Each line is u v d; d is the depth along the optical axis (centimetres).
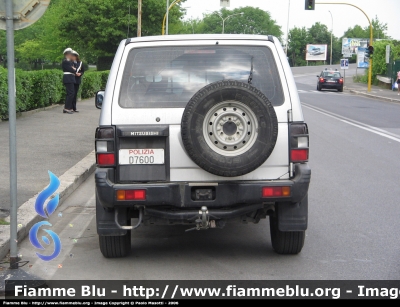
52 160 1174
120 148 583
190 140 554
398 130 1912
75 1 5628
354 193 969
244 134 557
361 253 661
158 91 597
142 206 586
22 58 7981
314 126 2023
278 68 605
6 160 1160
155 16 5494
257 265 621
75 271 607
